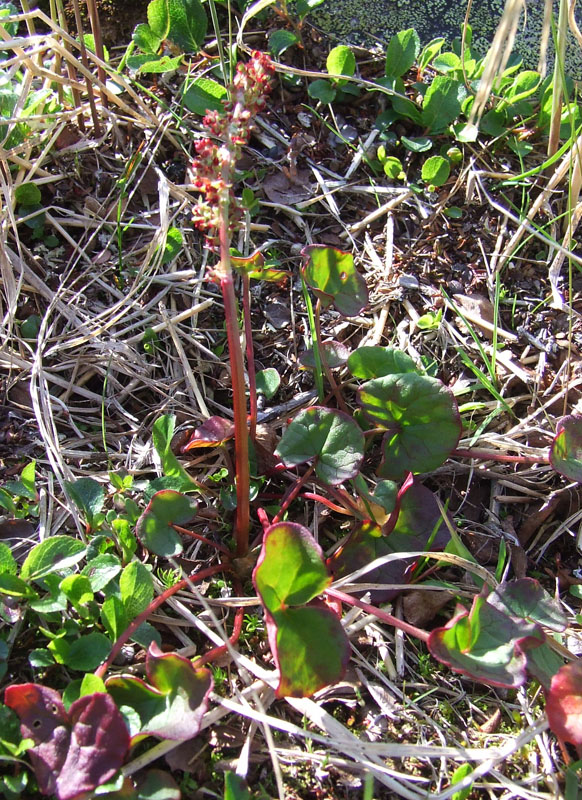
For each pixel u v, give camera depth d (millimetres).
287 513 244
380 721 204
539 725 201
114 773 166
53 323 263
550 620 204
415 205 310
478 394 273
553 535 248
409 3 366
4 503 219
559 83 287
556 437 229
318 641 183
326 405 264
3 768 183
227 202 182
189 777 190
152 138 298
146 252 286
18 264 273
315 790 191
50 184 293
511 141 318
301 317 282
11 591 193
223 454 238
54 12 296
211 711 197
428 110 315
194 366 270
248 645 214
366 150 319
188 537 233
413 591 227
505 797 195
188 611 212
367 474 252
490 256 301
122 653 207
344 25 350
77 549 202
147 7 334
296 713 203
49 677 201
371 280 290
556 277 292
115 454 247
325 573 182
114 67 323
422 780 193
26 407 249
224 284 185
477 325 285
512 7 234
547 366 279
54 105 298
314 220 305
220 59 301
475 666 184
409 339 279
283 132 319
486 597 209
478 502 255
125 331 266
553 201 313
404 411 231
